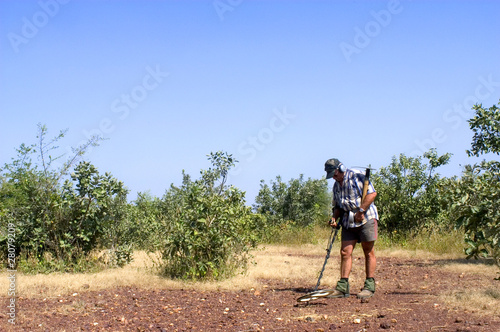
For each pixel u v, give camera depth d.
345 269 7.04
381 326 5.25
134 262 10.71
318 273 9.45
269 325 5.50
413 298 6.82
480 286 7.69
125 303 6.66
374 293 7.26
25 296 6.94
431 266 10.66
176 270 8.70
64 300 6.76
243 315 5.98
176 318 5.89
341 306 6.38
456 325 5.22
